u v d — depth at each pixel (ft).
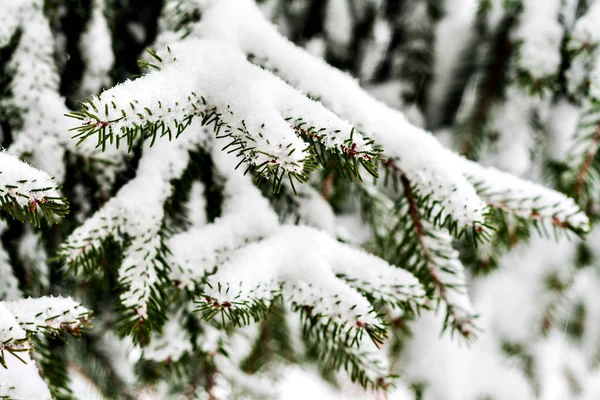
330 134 2.48
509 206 2.82
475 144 3.44
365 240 3.38
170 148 2.85
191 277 2.76
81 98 3.02
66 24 3.01
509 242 3.38
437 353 3.94
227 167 2.91
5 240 3.01
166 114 2.46
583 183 3.18
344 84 2.76
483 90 3.43
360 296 2.66
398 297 2.77
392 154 2.74
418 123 3.52
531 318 4.04
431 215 2.78
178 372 3.15
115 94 2.41
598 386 4.36
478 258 3.48
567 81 3.33
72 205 2.96
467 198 2.68
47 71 2.90
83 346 3.40
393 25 3.48
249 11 2.81
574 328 4.03
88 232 2.75
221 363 3.47
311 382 5.91
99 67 3.02
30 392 2.61
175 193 2.87
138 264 2.73
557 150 3.44
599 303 3.95
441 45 3.47
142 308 2.69
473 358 4.14
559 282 3.88
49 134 2.87
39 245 3.04
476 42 3.43
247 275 2.63
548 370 4.16
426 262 2.88
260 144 2.42
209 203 2.94
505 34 3.36
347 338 2.64
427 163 2.72
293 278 2.72
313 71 2.74
